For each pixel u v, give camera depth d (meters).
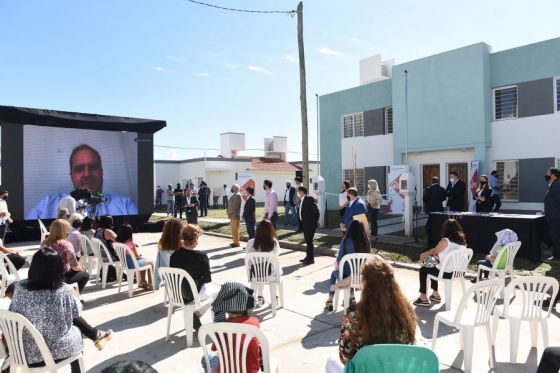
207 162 29.95
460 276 5.53
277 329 5.00
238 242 11.27
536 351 4.23
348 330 2.67
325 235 11.76
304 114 13.05
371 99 18.80
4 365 3.54
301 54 13.03
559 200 8.05
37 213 13.09
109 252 6.85
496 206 12.32
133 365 1.43
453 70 15.27
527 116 14.02
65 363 3.11
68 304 3.19
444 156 16.03
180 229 5.81
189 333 4.53
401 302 2.54
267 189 10.94
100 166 14.34
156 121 15.34
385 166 18.36
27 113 12.63
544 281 4.00
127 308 5.88
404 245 9.98
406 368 2.33
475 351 4.26
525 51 14.02
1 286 5.65
